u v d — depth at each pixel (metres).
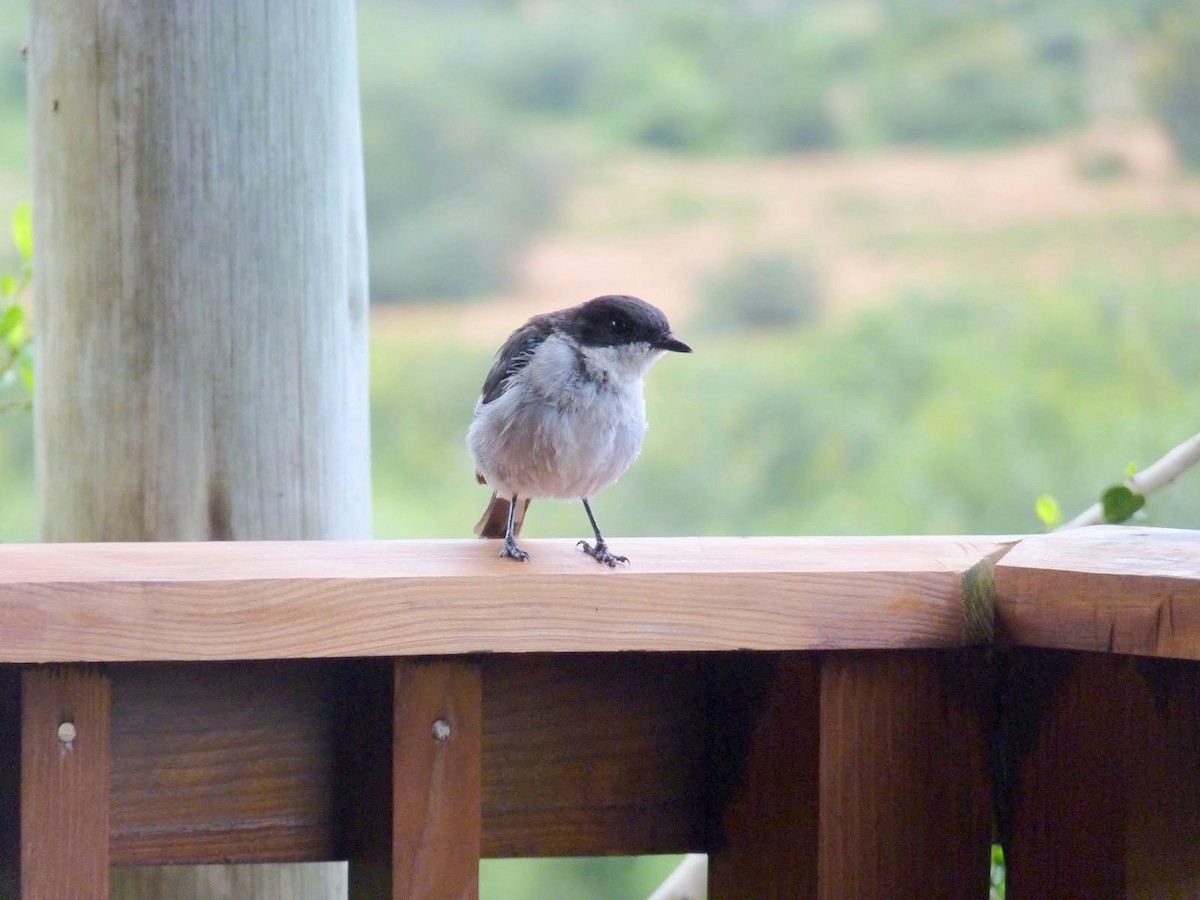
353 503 6.07
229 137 5.71
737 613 4.33
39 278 5.89
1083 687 4.47
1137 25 35.53
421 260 32.47
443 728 4.27
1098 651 4.25
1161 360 22.81
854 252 31.30
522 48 39.19
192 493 5.73
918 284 28.09
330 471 5.93
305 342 5.85
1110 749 4.39
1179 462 6.47
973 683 4.57
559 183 35.50
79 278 5.72
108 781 4.14
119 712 4.34
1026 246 30.12
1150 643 4.08
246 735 4.44
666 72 39.81
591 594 4.26
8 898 4.29
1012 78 36.56
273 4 5.75
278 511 5.80
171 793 4.38
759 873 4.65
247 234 5.74
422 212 33.66
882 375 23.38
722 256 31.89
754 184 36.94
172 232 5.68
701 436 21.73
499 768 4.62
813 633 4.37
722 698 4.71
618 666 4.71
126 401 5.70
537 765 4.65
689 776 4.77
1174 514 16.55
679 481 20.67
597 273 32.41
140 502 5.71
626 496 20.23
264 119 5.75
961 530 19.34
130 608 3.98
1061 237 30.55
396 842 4.23
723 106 38.56
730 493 20.62
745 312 29.67
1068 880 4.52
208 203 5.70
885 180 35.31
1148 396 21.75
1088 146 34.66
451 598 4.18
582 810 4.68
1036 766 4.59
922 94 37.66
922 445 20.78
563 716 4.67
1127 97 35.38
